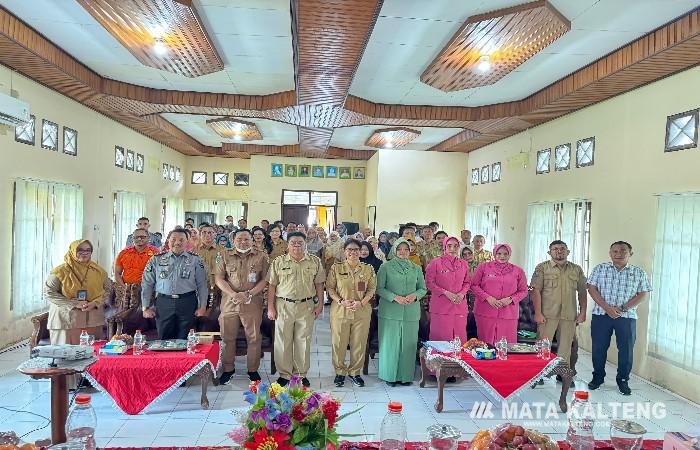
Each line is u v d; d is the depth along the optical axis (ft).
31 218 19.47
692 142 15.08
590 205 20.49
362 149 43.37
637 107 17.74
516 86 20.92
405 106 25.08
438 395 13.48
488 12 13.61
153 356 12.62
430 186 37.45
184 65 18.35
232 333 15.15
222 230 31.68
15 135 18.45
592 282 15.88
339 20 12.73
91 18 15.11
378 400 14.28
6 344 18.25
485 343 14.53
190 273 14.75
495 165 31.58
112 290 16.44
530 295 17.78
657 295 16.25
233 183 47.55
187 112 25.67
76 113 23.54
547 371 13.29
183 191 46.03
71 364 8.05
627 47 15.55
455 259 16.10
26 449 6.09
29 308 19.42
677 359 15.28
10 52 16.15
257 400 6.06
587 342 20.16
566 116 22.79
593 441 7.28
